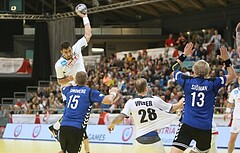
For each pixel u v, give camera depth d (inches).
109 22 1558.8
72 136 367.9
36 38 1332.4
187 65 1032.8
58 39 1318.9
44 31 1333.7
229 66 340.5
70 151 372.5
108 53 1563.7
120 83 1028.5
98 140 826.8
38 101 1093.8
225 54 339.9
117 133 811.4
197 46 1082.7
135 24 1544.0
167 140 747.4
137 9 1423.5
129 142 786.2
